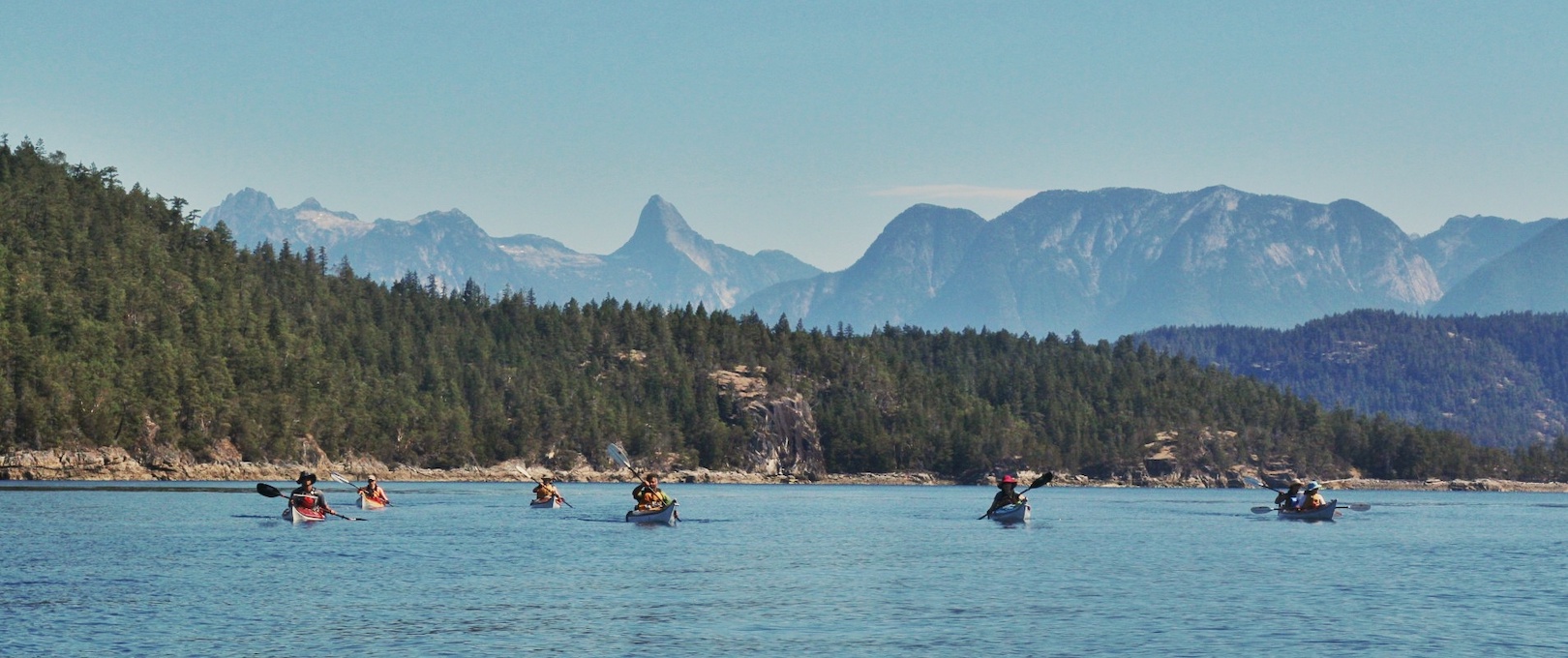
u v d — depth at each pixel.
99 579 69.06
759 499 197.75
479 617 59.59
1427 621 60.78
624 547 91.50
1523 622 60.78
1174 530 117.94
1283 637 56.81
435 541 93.31
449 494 186.62
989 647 54.38
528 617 59.84
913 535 107.25
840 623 59.44
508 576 73.50
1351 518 155.38
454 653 52.12
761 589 69.44
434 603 63.34
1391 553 93.88
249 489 182.25
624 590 68.50
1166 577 76.50
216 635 54.50
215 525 104.06
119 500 140.75
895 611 62.91
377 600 63.88
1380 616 62.06
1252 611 63.53
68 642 52.72
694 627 58.16
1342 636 57.06
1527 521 152.50
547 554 85.06
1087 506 182.38
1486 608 65.06
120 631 54.91
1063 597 67.62
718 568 78.88
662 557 84.56
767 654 52.88
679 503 176.75
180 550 83.81
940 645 54.66
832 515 142.12
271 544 88.81
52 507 126.50
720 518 132.62
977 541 101.31
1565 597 68.88
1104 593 69.06
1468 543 106.12
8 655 50.41
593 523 114.31
